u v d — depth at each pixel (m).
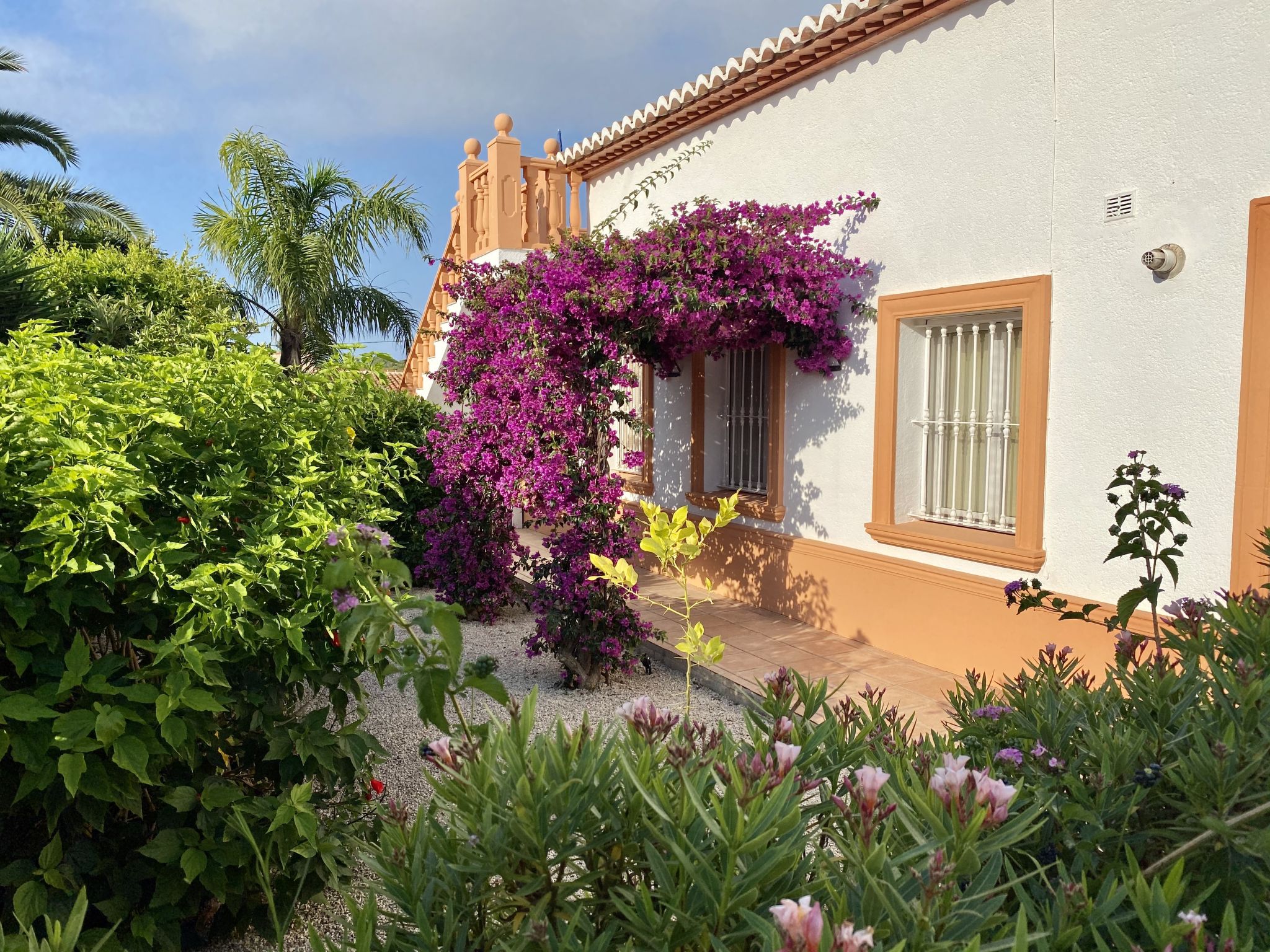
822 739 1.65
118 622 2.70
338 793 3.48
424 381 11.80
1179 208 4.36
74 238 18.52
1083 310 4.84
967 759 1.27
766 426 7.74
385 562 1.62
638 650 6.09
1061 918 1.13
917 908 1.04
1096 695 1.99
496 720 1.55
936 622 5.82
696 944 1.16
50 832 2.44
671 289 5.52
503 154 9.33
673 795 1.38
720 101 7.29
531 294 5.57
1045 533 5.12
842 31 5.88
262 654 2.87
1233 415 4.19
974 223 5.41
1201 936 0.99
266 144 13.05
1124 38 4.55
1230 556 4.23
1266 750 1.54
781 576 7.29
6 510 2.59
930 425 6.11
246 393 3.16
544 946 1.16
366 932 1.21
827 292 6.20
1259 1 4.00
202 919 2.97
